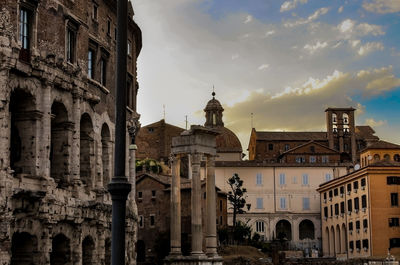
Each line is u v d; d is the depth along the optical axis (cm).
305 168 17500
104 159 5969
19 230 4238
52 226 4572
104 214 5509
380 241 13375
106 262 5884
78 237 4997
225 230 14125
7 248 4025
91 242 5388
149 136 18762
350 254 14688
